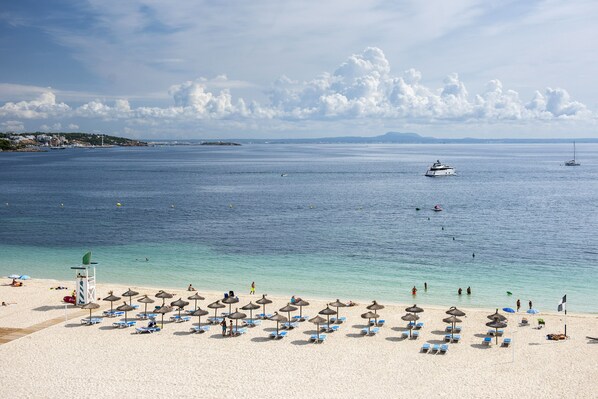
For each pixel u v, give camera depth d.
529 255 77.44
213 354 40.06
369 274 67.12
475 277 65.62
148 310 51.16
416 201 141.00
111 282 63.81
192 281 64.19
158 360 38.88
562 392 33.91
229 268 70.50
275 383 35.25
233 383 35.22
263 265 72.00
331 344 42.19
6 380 35.34
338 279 64.75
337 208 128.50
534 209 125.00
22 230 100.19
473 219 110.81
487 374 36.62
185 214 119.56
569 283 62.94
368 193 161.00
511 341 42.31
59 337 43.19
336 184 191.25
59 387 34.38
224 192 165.25
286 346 41.75
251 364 38.25
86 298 51.62
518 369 37.38
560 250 80.69
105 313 48.69
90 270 69.75
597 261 73.69
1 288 58.06
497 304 55.12
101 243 87.81
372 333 44.38
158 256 77.75
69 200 146.88
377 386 34.91
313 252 79.75
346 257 76.50
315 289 60.44
